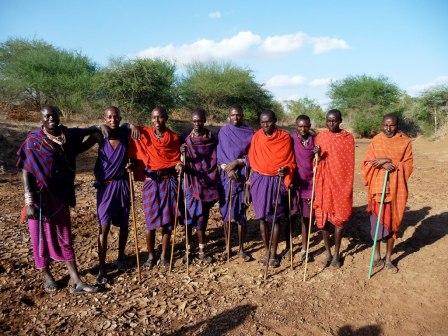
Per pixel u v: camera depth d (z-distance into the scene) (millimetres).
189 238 5848
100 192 4926
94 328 4055
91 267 5344
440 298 4613
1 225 6762
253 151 5211
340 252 5715
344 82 31172
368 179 5152
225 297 4605
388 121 4965
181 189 5320
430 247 5762
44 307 4449
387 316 4305
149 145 5031
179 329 4039
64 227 4723
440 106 24031
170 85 23844
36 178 4484
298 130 5289
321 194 5125
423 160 16031
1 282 4879
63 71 25594
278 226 5258
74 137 4695
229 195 5438
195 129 5289
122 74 22188
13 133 14734
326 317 4262
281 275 5113
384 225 5035
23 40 27656
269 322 4152
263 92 31688
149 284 4906
